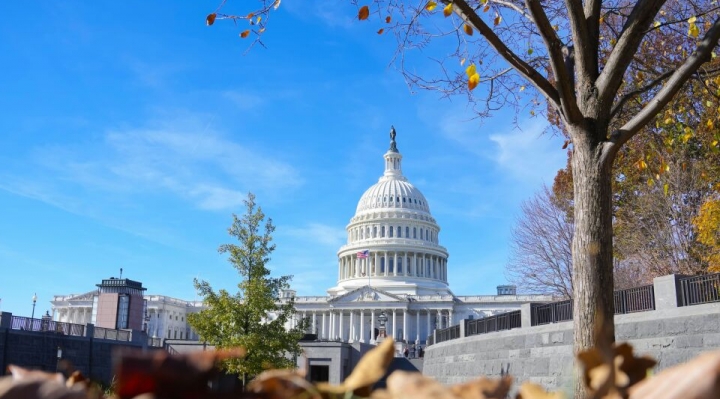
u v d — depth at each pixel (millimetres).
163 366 816
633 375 947
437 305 128625
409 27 12562
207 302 39188
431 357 43469
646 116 9523
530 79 10141
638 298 23172
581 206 9578
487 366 30969
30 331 43531
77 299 133250
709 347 19359
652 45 16219
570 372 1159
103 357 50656
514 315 30094
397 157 160000
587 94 9945
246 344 36812
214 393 858
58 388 805
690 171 30969
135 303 75250
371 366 971
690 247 32781
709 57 9398
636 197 35812
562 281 41781
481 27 9594
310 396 942
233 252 40062
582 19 9898
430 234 145000
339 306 128625
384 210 143625
